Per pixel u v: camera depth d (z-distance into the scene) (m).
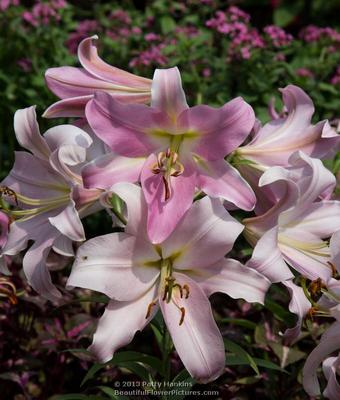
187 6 2.08
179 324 0.74
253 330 1.13
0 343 1.11
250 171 0.84
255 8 2.79
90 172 0.75
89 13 2.32
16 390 1.11
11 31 1.98
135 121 0.76
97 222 1.71
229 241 0.75
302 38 2.03
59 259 1.17
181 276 0.76
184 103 0.75
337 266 0.79
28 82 1.90
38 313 1.13
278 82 1.81
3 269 0.86
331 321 1.12
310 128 0.83
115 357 0.88
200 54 1.79
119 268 0.75
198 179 0.76
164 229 0.73
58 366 1.08
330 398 0.83
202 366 0.73
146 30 2.08
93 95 0.80
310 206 0.83
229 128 0.75
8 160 2.02
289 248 0.82
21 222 0.85
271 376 1.04
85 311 1.16
